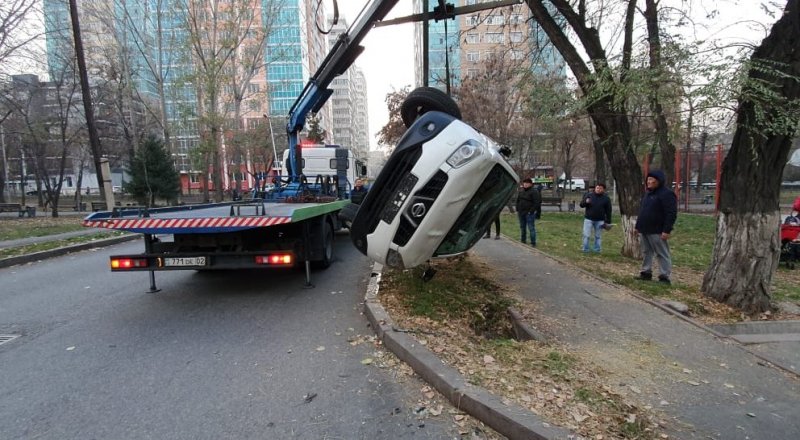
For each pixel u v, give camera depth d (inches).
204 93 1075.9
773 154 219.9
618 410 123.7
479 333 198.8
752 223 225.9
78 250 450.9
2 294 267.9
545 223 685.9
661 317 207.0
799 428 120.1
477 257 349.7
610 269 318.7
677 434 115.0
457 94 919.0
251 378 148.9
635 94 217.3
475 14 416.2
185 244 241.4
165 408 130.2
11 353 172.7
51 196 981.2
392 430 117.8
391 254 188.9
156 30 1060.5
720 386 143.1
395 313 198.8
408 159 183.2
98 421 123.6
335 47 378.3
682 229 589.0
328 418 123.9
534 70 347.9
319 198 389.7
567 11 327.6
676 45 198.4
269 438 114.9
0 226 675.4
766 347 185.5
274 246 255.4
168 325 204.4
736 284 229.8
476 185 178.2
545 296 239.8
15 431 119.0
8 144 1422.2
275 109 2230.6
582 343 175.5
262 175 534.9
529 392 129.3
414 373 150.1
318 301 240.5
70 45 902.4
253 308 229.5
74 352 173.2
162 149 1123.9
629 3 352.8
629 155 362.0
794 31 206.2
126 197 1622.8
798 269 348.5
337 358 163.9
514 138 961.5
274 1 1101.1
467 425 119.6
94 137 625.9
